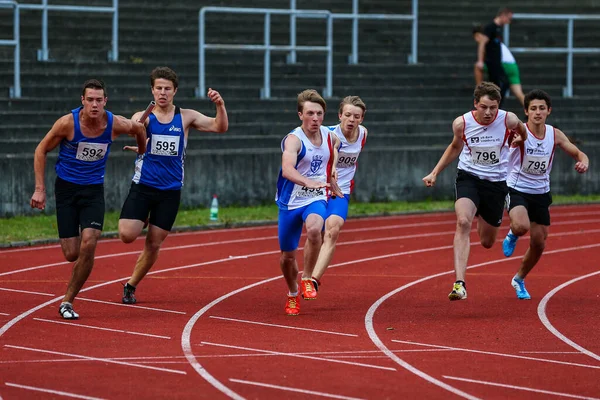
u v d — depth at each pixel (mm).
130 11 66000
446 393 19219
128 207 28281
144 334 24500
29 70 57562
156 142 27953
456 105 65188
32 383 19625
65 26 62719
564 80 70500
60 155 26375
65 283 32125
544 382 20172
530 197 29562
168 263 37000
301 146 26281
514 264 37625
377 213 52750
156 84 27750
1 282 32219
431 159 58125
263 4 70062
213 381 19953
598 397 19094
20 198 47656
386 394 19078
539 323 26547
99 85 25562
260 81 63219
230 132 57406
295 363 21578
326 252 28609
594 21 76750
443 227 48812
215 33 66812
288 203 26703
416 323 26406
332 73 65688
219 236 44844
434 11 75062
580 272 35875
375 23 71875
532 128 29234
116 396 18750
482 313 27984
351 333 24969
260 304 29109
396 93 64875
